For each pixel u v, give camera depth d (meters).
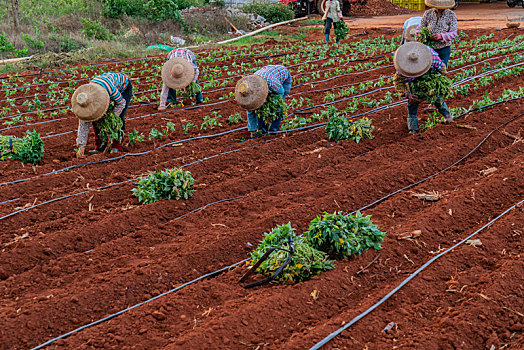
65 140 11.48
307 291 5.81
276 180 9.22
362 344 5.08
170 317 5.57
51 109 14.32
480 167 9.27
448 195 8.21
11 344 5.20
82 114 9.59
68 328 5.51
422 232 7.09
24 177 9.32
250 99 10.27
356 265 6.35
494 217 7.64
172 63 13.47
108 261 6.67
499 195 8.19
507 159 9.61
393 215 7.71
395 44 22.36
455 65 17.17
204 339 5.08
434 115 11.57
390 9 40.28
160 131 12.00
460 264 6.43
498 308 5.52
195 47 25.19
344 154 10.24
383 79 16.05
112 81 9.92
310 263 6.23
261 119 11.40
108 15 29.36
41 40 23.94
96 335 5.27
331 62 19.02
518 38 21.97
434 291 5.94
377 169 9.28
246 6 34.16
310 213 7.75
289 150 10.45
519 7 39.47
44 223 7.62
